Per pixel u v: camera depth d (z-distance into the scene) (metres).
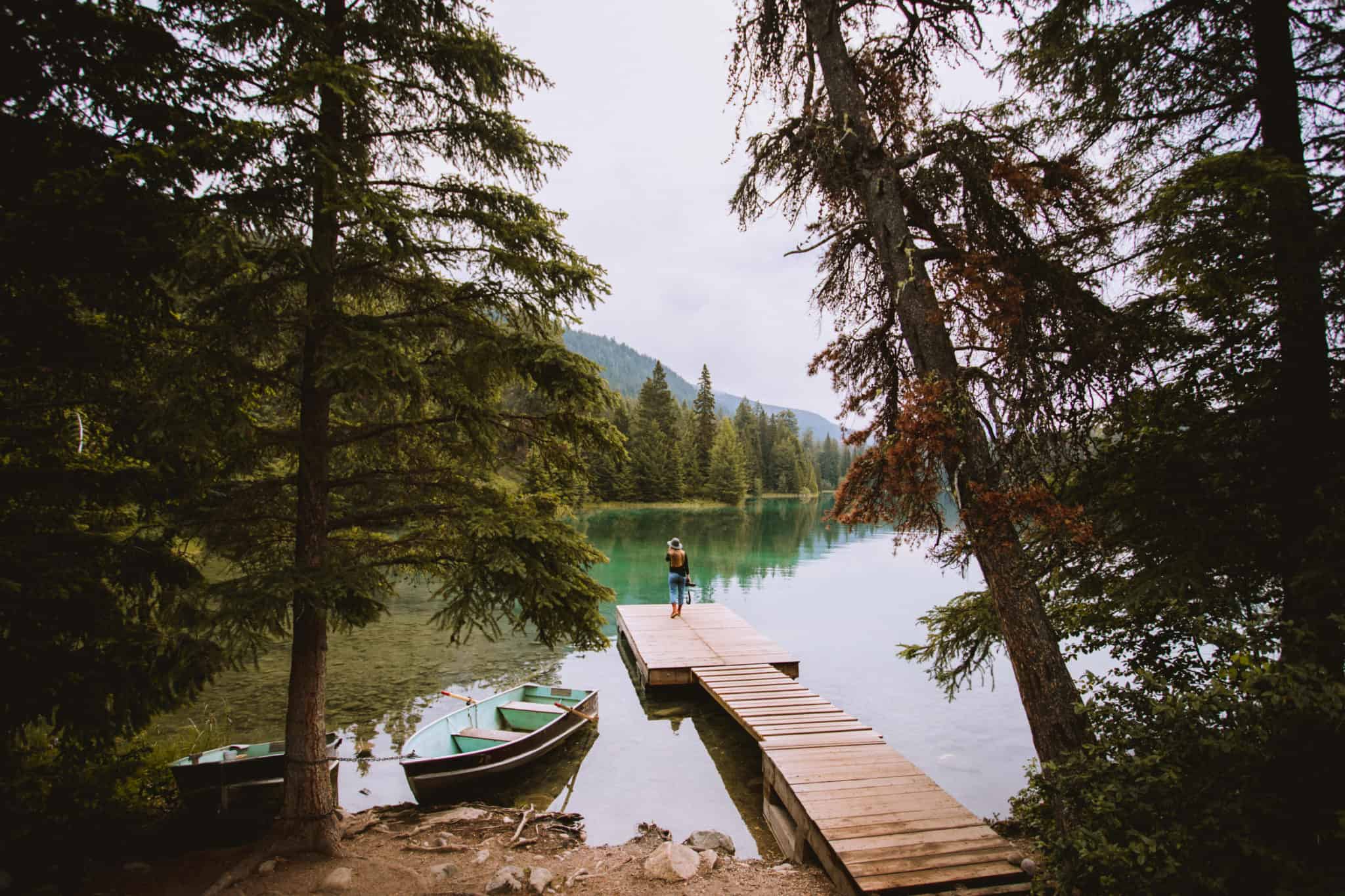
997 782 8.39
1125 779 3.89
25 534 4.20
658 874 5.55
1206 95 5.24
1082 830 3.86
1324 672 3.36
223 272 4.00
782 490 107.50
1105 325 4.92
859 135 5.70
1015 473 5.07
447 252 5.02
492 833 6.37
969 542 5.02
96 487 4.43
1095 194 5.09
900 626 17.25
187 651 4.15
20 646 3.78
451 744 8.71
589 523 49.59
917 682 12.54
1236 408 4.94
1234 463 4.82
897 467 5.03
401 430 5.68
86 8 3.98
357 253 4.86
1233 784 3.66
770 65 6.56
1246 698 3.69
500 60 5.18
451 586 5.11
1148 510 5.01
